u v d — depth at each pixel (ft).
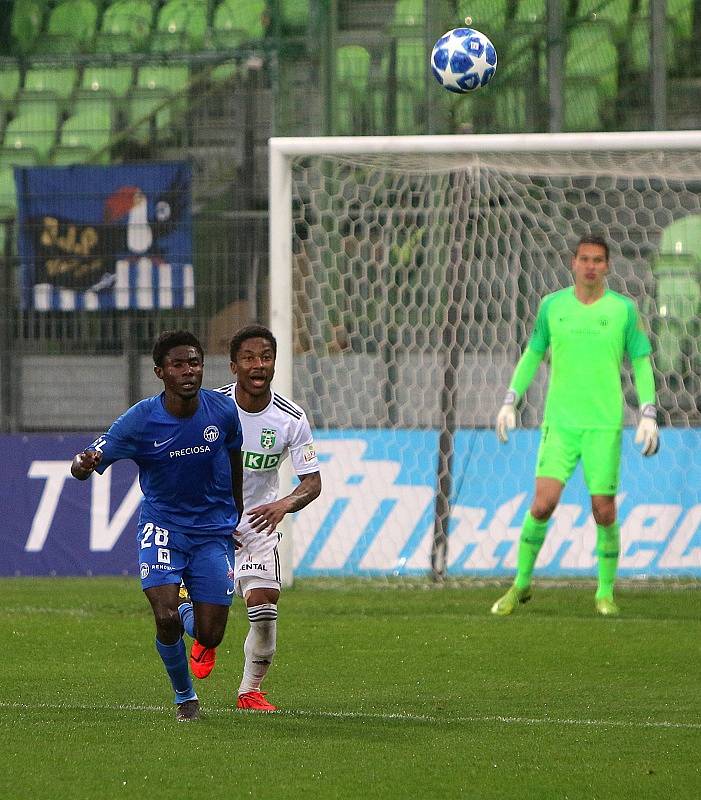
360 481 128.36
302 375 134.62
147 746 57.88
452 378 132.67
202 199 145.38
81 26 160.56
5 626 97.50
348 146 119.34
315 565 127.34
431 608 108.58
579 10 156.25
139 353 138.51
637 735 61.52
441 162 127.03
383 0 155.33
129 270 138.82
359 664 82.84
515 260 135.44
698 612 105.60
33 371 139.23
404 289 137.69
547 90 155.74
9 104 155.84
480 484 128.16
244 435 69.56
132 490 130.72
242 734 60.80
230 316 138.21
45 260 139.44
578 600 112.98
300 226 135.33
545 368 133.80
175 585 62.08
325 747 58.23
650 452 104.73
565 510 126.72
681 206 140.15
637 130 156.35
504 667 81.82
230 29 157.07
